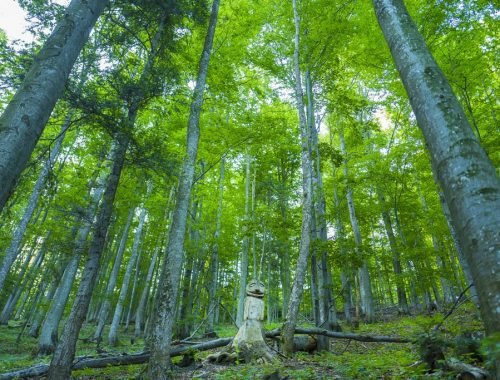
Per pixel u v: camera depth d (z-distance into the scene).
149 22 7.83
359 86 17.83
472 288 8.77
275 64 11.72
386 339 8.12
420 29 9.26
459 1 8.47
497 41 9.46
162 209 14.58
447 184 2.34
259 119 11.34
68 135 12.42
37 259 18.97
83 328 22.19
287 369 5.80
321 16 10.02
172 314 5.46
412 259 13.37
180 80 7.63
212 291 15.42
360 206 16.77
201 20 8.40
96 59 6.65
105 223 6.21
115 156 6.71
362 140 15.62
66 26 4.19
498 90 10.52
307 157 8.85
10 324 21.48
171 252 5.81
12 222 18.69
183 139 10.91
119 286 25.08
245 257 15.62
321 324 8.59
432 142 2.57
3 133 3.30
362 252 9.04
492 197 2.06
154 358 5.10
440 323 4.34
